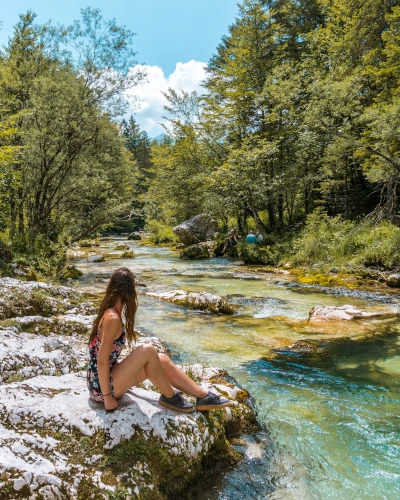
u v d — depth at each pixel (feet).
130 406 9.58
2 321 17.31
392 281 36.01
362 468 10.07
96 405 9.48
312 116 52.03
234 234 63.00
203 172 77.20
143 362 9.64
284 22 90.58
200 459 9.57
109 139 54.54
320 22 88.02
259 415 12.87
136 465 8.34
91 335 9.57
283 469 10.05
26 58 52.44
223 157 76.33
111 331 9.02
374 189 65.05
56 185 51.65
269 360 17.87
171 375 10.35
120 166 62.85
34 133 45.83
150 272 46.78
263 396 14.29
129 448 8.57
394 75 49.75
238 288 36.22
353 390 14.78
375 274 39.19
